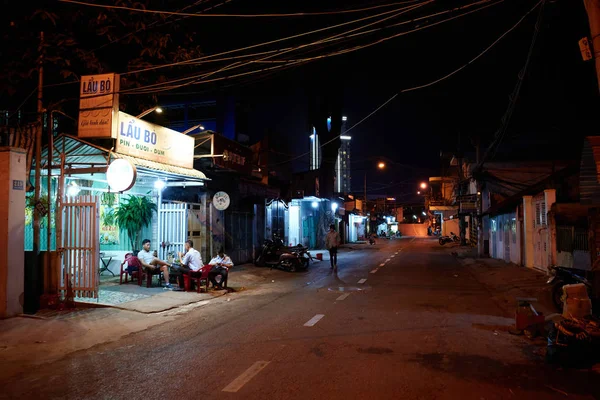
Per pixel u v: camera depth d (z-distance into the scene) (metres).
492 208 21.41
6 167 8.98
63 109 12.89
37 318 8.82
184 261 12.23
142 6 11.59
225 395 4.77
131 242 15.12
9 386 5.21
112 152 10.28
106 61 12.80
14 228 9.04
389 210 89.19
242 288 13.31
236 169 17.00
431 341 6.94
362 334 7.40
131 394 4.86
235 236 19.05
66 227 10.09
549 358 5.78
